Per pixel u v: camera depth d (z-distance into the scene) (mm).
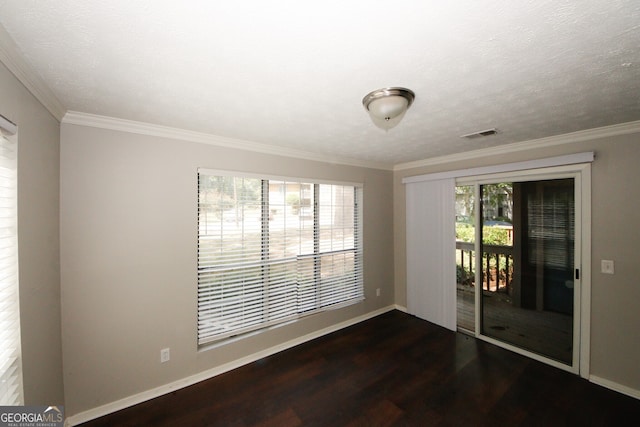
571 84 1429
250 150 2664
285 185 2947
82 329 1899
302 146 2783
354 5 849
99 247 1954
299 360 2703
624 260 2188
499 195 3002
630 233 2154
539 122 2059
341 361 2680
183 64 1213
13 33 978
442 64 1221
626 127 2115
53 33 982
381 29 967
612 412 1980
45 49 1088
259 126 2129
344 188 3502
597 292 2322
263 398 2152
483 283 3146
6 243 1169
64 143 1814
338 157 3326
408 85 1429
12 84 1152
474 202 3193
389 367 2576
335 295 3381
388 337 3189
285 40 1032
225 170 2508
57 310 1747
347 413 1993
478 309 3164
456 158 3262
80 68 1247
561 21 925
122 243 2041
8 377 1165
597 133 2256
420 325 3512
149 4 839
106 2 830
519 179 2795
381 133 2324
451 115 1890
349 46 1075
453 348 2928
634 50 1104
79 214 1876
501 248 2996
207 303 2459
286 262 2945
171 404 2086
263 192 2803
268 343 2812
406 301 3936
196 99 1605
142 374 2125
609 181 2240
